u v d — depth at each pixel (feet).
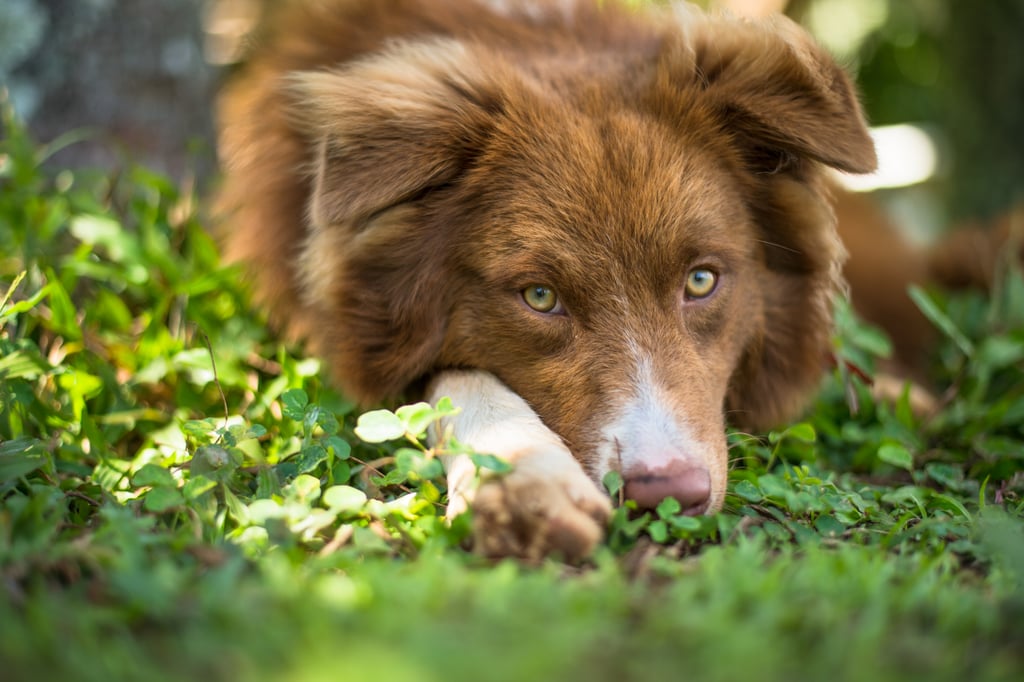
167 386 3.47
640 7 3.64
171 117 4.12
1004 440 3.48
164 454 3.18
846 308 3.60
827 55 3.38
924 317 4.20
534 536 2.89
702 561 2.82
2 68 3.96
